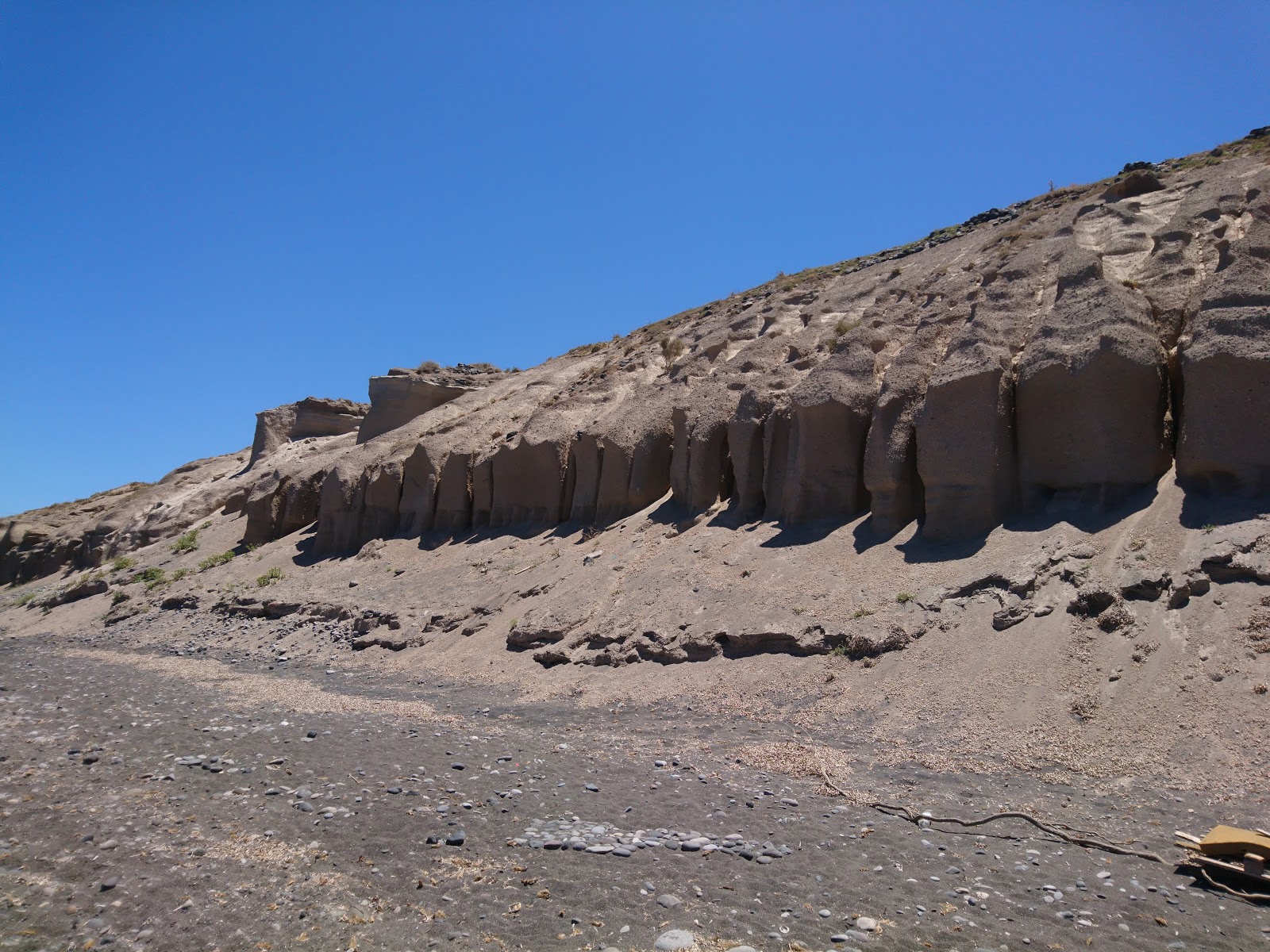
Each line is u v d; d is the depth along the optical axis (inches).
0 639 1286.9
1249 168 780.0
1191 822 338.6
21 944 270.1
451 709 612.1
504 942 265.3
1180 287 637.9
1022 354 644.1
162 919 285.9
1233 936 256.1
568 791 409.1
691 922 273.7
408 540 1141.1
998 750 425.7
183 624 1135.0
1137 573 488.1
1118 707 426.9
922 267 986.1
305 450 1699.1
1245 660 417.4
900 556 621.0
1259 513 485.7
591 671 650.8
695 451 857.5
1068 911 275.3
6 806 391.9
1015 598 519.2
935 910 277.9
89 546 1763.0
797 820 364.5
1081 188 1094.4
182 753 486.3
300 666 837.2
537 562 904.3
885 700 496.7
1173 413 579.5
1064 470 590.6
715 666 597.0
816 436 730.2
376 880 312.2
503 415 1231.5
